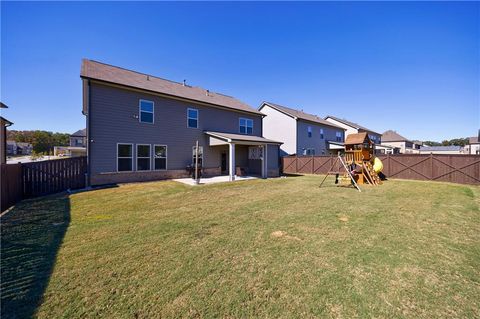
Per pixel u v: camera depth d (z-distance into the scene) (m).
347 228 4.47
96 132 10.26
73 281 2.57
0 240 3.81
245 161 17.97
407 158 13.77
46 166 8.26
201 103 14.34
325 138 26.38
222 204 6.64
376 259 3.13
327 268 2.87
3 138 11.74
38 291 2.38
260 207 6.27
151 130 12.20
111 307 2.12
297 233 4.18
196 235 4.05
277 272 2.77
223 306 2.14
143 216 5.33
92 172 10.14
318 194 8.41
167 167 12.87
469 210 5.99
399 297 2.29
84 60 12.29
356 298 2.27
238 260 3.09
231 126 16.47
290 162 19.73
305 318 1.98
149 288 2.43
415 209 6.08
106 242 3.72
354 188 10.03
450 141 77.75
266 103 23.39
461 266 2.95
